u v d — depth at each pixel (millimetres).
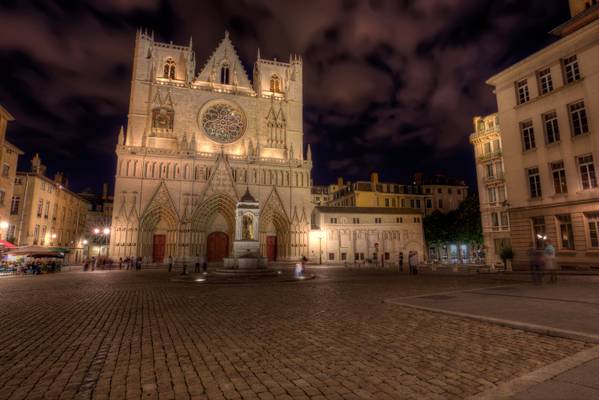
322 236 64875
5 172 41781
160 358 6504
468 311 10266
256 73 71938
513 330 8164
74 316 11102
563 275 21969
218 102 65062
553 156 26594
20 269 36812
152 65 62188
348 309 11836
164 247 57312
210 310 12148
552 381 4844
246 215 33312
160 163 57562
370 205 82625
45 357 6621
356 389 4879
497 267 35688
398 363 5980
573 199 25016
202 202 57906
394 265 57156
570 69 26234
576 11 30344
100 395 4789
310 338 7848
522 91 29688
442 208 88750
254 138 66000
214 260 59562
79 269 48188
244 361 6266
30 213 48812
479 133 49719
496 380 5125
